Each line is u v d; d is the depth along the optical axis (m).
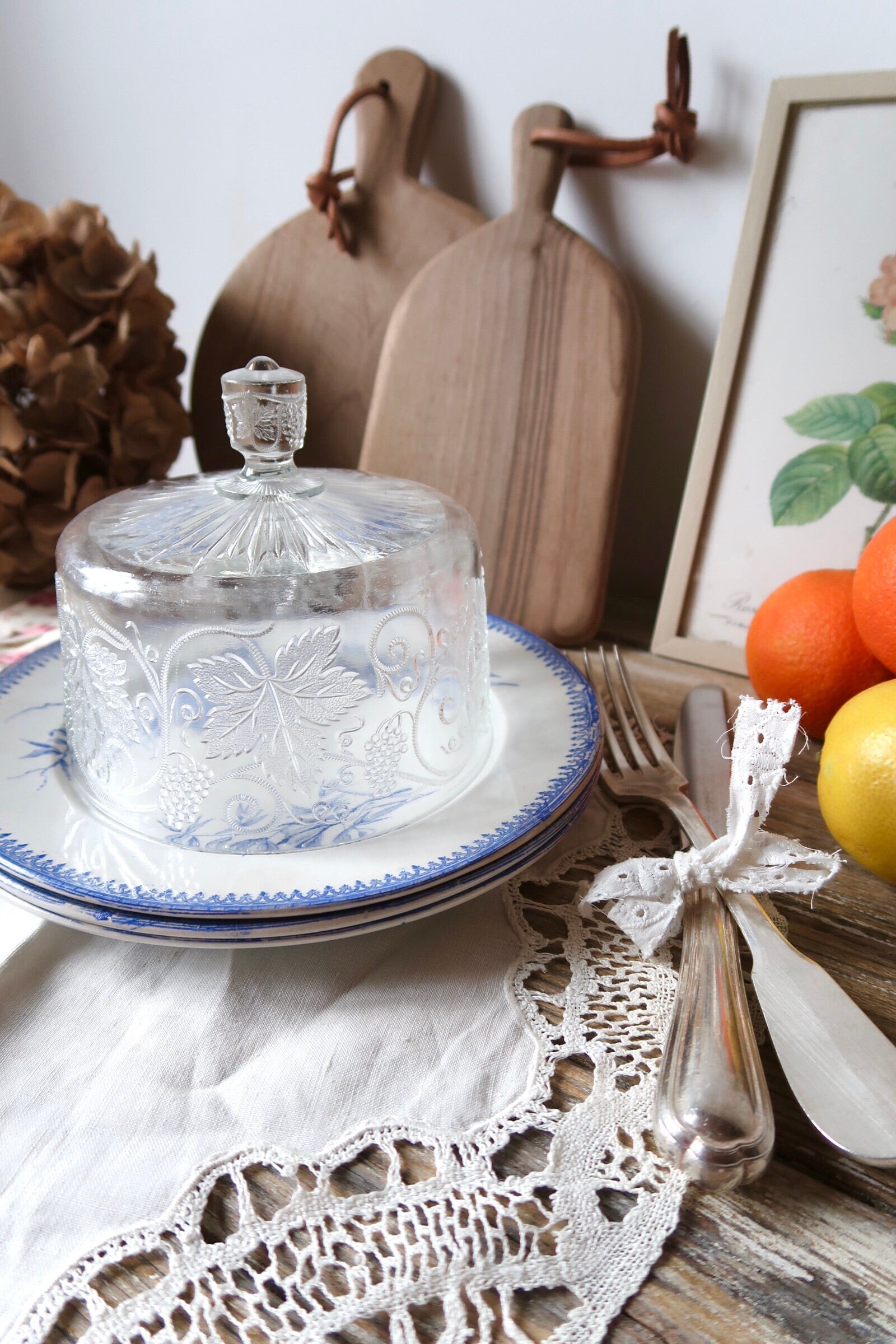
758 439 0.60
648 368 0.71
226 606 0.41
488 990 0.39
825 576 0.55
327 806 0.42
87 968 0.41
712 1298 0.29
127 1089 0.35
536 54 0.67
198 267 0.92
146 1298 0.29
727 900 0.41
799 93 0.54
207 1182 0.32
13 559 0.72
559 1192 0.31
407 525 0.46
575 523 0.67
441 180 0.75
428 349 0.69
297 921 0.37
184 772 0.42
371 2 0.72
